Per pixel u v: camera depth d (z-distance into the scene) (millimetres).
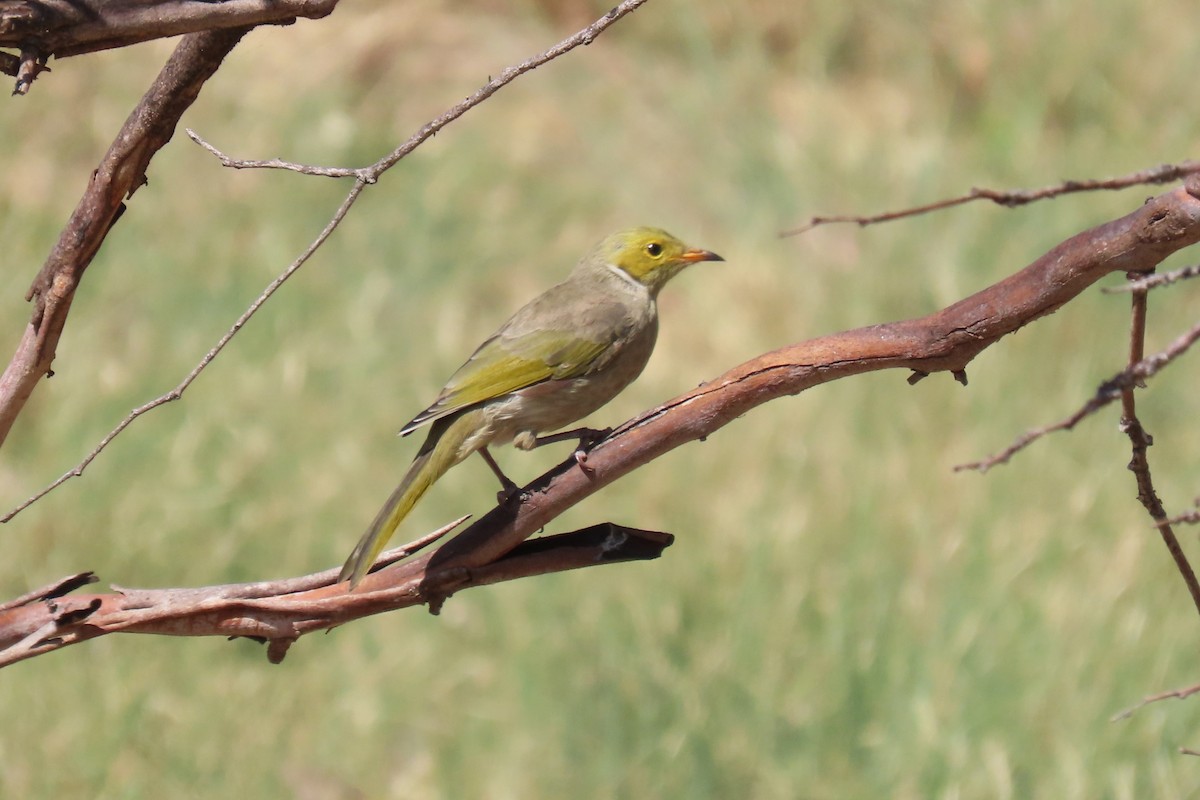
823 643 11383
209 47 4863
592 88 19719
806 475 13594
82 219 5152
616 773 10812
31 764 10359
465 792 11016
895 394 14641
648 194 18547
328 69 18688
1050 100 20188
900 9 21062
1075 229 17672
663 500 13289
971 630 11188
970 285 16734
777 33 21031
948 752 10383
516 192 18125
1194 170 4152
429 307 16391
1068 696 10680
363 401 14508
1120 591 11680
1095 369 15172
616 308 8250
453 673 11992
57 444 13258
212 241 16156
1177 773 10094
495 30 20172
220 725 11117
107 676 11102
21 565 12258
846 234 18078
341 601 5574
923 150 18828
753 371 5531
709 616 11820
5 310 14688
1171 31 20875
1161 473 13930
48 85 17312
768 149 18953
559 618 12000
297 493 13328
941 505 13062
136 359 14547
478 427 7789
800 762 10648
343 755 11367
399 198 17547
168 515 12883
